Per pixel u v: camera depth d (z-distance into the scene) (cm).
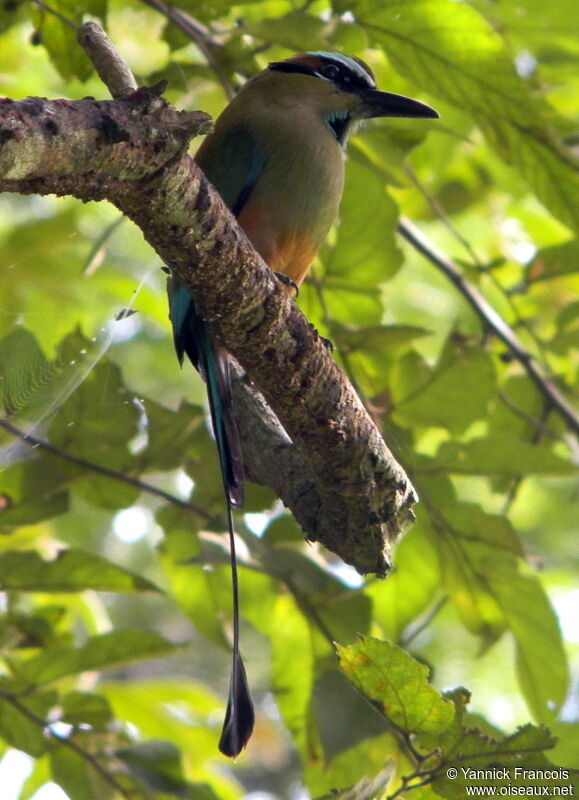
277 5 1009
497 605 946
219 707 1004
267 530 895
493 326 1073
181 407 870
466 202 1352
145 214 501
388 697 571
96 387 850
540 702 944
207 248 524
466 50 859
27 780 969
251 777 1939
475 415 909
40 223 1273
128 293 1299
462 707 577
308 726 909
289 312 575
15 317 998
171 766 869
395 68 896
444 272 1092
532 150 920
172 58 933
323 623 900
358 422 619
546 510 1734
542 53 1160
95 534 1739
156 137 462
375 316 978
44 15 914
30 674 853
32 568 852
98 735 862
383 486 639
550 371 1112
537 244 1390
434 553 957
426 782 574
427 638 1628
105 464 883
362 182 925
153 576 1891
